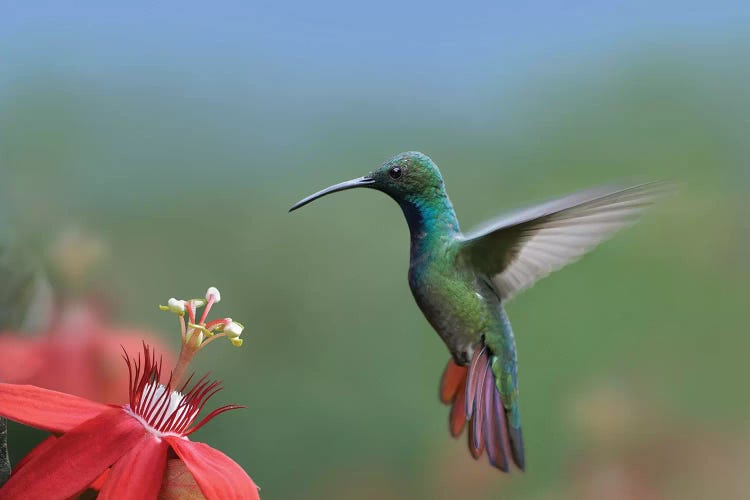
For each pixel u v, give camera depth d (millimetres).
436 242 6129
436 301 6113
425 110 11648
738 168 10578
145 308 9570
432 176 6098
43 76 10156
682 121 10859
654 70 11031
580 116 11203
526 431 9828
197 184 10391
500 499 9844
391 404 10125
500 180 11266
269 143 11180
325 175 11094
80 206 9367
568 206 5875
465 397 5867
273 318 10172
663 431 9727
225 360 9828
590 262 10219
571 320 10133
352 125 11625
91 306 7215
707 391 9797
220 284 10055
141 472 4293
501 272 6195
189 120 10789
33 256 7086
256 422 9820
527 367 10086
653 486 9516
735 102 10719
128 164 9938
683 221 10312
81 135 9875
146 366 4688
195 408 4758
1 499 4094
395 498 9797
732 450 9711
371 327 10273
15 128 9609
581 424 9742
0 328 6805
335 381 10070
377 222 10883
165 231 9906
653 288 10180
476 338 6121
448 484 9820
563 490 9711
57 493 4137
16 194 7770
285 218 10672
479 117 11625
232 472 4453
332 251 10539
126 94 10555
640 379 9961
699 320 10109
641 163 10789
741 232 10305
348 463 9891
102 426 4391
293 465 9781
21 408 4320
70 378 6934
